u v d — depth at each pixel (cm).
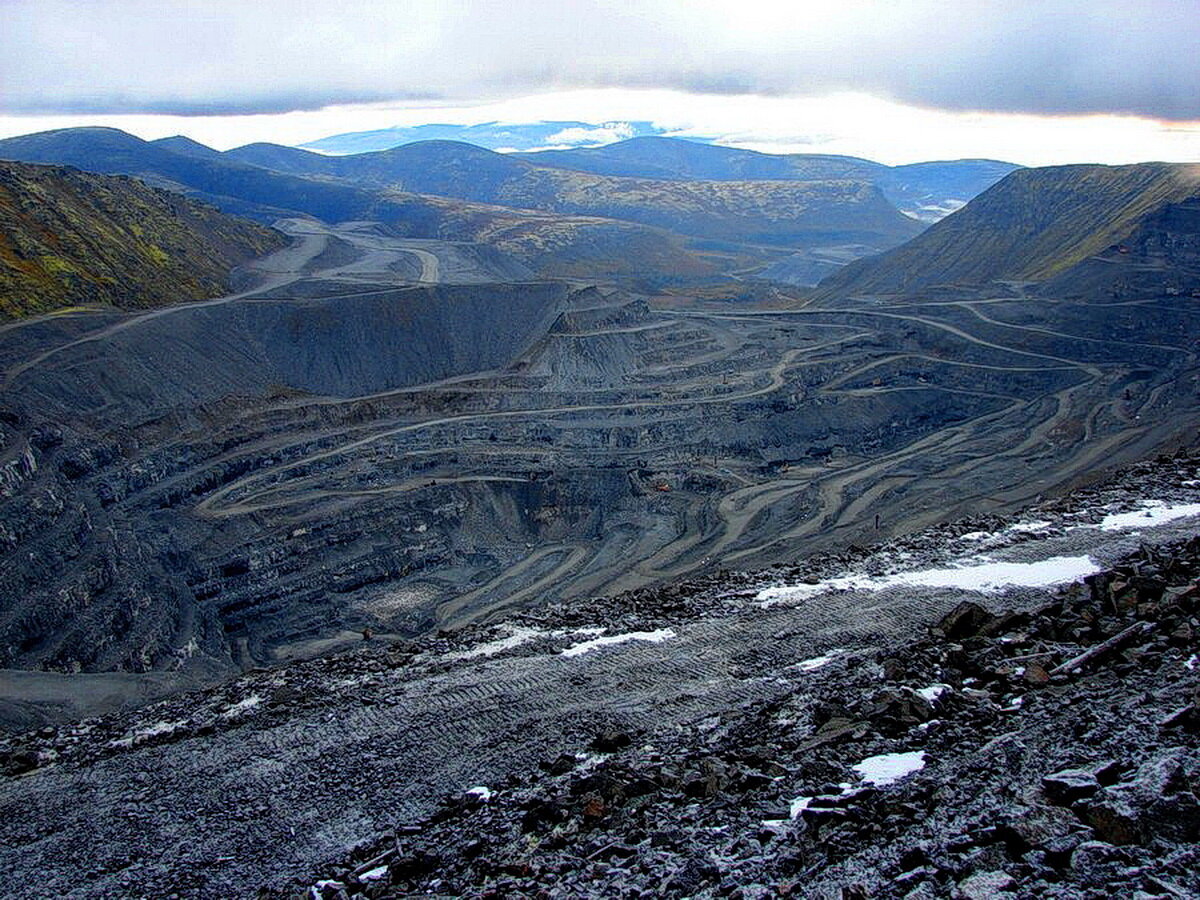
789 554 11288
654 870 2305
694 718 3744
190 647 9894
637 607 5453
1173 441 14288
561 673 4431
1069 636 3534
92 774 4041
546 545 13375
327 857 3156
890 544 6106
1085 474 13538
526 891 2398
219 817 3525
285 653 10544
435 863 2802
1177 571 4134
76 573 9425
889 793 2412
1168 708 2416
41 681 7481
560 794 3048
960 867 1923
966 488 13650
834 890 1989
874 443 16738
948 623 4053
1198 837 1838
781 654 4369
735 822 2481
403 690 4462
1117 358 19425
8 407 11606
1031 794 2122
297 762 3853
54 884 3238
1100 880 1767
